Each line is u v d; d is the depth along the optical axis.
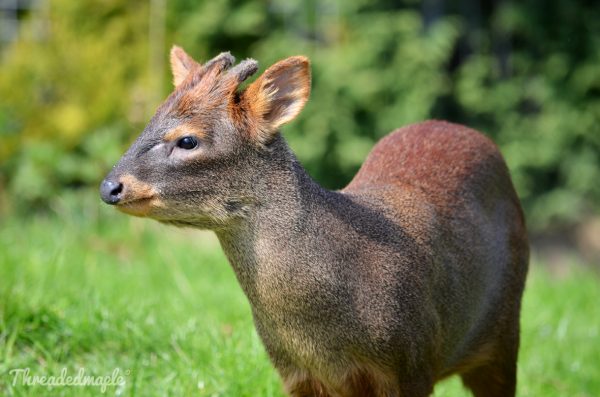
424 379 8.23
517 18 24.05
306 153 22.55
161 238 17.34
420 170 9.10
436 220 8.66
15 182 20.62
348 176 23.27
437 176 9.09
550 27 24.19
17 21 23.41
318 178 23.08
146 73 21.28
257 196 7.73
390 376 7.96
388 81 22.72
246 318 11.36
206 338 10.53
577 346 12.88
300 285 7.72
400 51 22.73
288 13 23.53
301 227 7.77
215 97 7.73
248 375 9.84
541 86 24.20
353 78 22.52
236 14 22.50
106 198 7.53
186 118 7.66
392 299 7.90
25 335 10.05
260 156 7.75
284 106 7.82
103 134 19.97
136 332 10.42
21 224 18.55
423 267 8.27
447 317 8.60
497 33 25.08
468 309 8.90
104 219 18.89
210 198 7.67
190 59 8.52
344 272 7.79
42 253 14.30
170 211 7.67
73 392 9.22
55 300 11.04
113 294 11.90
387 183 8.90
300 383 8.18
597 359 12.57
